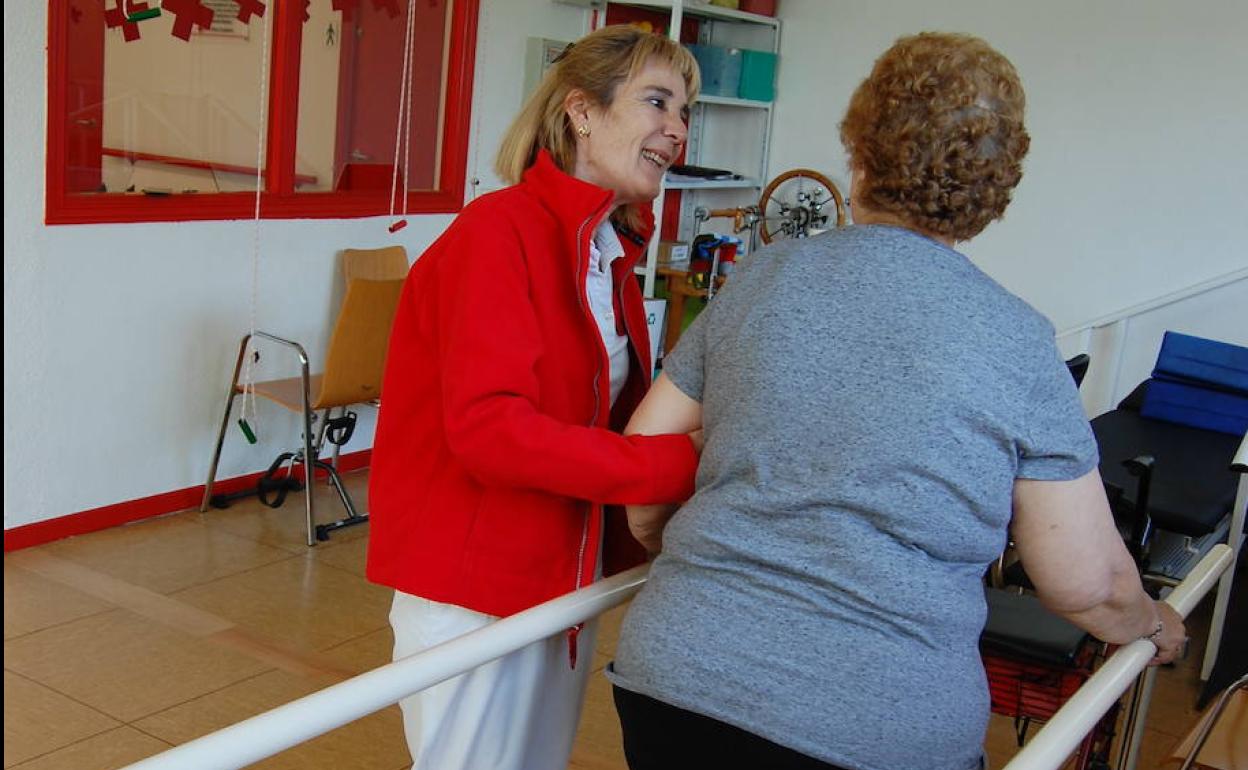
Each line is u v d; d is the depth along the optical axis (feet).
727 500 4.11
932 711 3.92
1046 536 4.06
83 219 12.36
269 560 12.88
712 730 4.08
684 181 17.94
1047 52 16.67
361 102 15.28
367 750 9.23
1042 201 16.96
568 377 5.16
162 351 13.43
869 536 3.90
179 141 13.32
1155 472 11.84
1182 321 16.14
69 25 11.98
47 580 11.82
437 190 16.65
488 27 16.58
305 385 13.26
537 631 4.27
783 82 19.02
